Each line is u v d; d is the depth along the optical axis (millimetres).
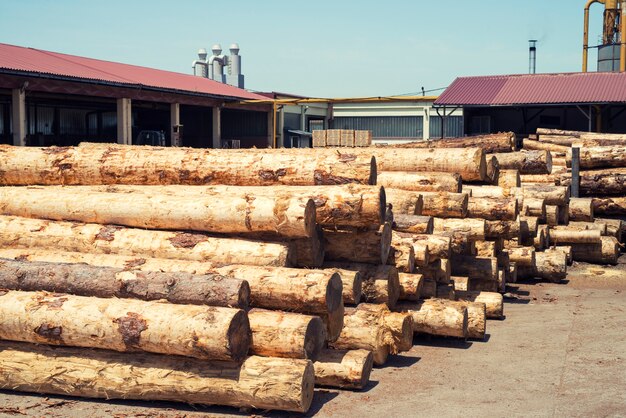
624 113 36906
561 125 38094
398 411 6938
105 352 7258
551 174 17875
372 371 8312
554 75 39594
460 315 9250
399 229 10445
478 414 6812
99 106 43562
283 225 7961
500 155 17719
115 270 7578
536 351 9055
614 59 49062
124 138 35062
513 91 38000
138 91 35656
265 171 9523
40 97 36375
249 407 6887
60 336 7137
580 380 7773
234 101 42688
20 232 9375
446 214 12023
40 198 9641
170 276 7332
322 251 8766
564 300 12461
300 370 6680
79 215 9352
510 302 12383
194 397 6957
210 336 6609
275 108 45500
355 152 9375
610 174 17391
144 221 8922
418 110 51438
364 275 8859
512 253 13750
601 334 9844
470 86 39875
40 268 7750
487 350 9188
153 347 6871
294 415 6832
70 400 7297
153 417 6832
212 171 9930
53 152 11031
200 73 67812
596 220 17234
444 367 8445
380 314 8414
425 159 13141
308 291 7340
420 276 9445
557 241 15844
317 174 9203
